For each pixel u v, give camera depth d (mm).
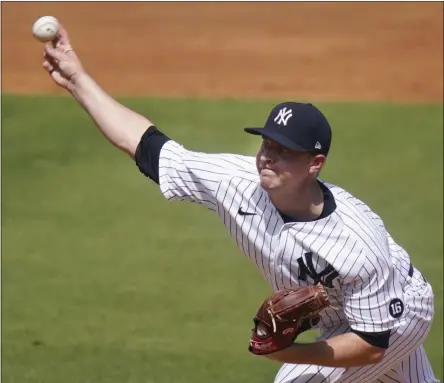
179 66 67188
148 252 35719
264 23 76188
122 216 40219
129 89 62000
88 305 30031
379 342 15570
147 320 28703
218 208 16594
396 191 43719
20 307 29750
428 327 17344
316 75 64812
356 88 62031
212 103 57750
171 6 80625
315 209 15453
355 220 15430
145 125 17781
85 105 18125
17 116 54188
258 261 16359
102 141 50500
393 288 15625
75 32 74562
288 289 15398
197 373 24359
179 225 39125
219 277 32906
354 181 45000
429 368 18516
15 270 33562
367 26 74625
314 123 14859
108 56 69375
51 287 31812
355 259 15156
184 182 17000
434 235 37875
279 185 15031
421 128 53031
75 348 26281
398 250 17188
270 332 15328
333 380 17094
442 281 32406
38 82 62219
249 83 63406
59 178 45250
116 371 24484
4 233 37906
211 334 27531
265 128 14945
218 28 75000
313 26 75062
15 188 43812
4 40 71938
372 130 52688
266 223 15773
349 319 15664
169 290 31547
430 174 46125
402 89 61656
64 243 36719
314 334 28188
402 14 76812
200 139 51188
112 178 45344
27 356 25578
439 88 61781
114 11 79688
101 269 33719
